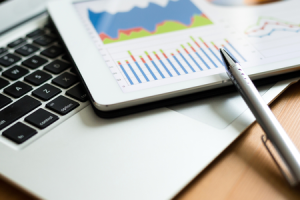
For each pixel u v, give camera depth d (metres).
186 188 0.24
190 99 0.30
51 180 0.24
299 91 0.33
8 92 0.31
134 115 0.29
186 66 0.33
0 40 0.40
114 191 0.23
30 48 0.38
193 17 0.41
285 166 0.24
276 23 0.40
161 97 0.30
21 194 0.25
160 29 0.39
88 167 0.25
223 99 0.31
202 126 0.28
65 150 0.26
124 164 0.25
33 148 0.26
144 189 0.23
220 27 0.39
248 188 0.24
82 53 0.34
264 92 0.31
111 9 0.42
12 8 0.42
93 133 0.28
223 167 0.25
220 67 0.33
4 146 0.27
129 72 0.32
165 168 0.25
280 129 0.24
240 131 0.27
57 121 0.29
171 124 0.28
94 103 0.28
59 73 0.34
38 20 0.44
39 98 0.31
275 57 0.34
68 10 0.41
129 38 0.37
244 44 0.36
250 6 0.43
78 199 0.23
